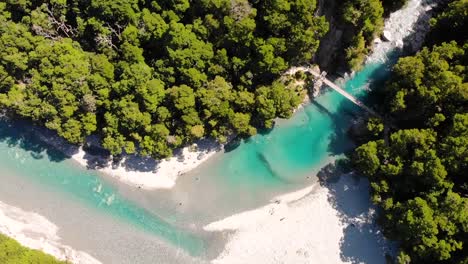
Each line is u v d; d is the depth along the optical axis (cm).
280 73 7412
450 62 6606
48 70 6831
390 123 7212
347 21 6719
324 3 6944
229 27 6575
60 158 7675
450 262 6231
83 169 7631
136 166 7538
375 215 7094
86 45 7338
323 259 7019
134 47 6850
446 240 6153
